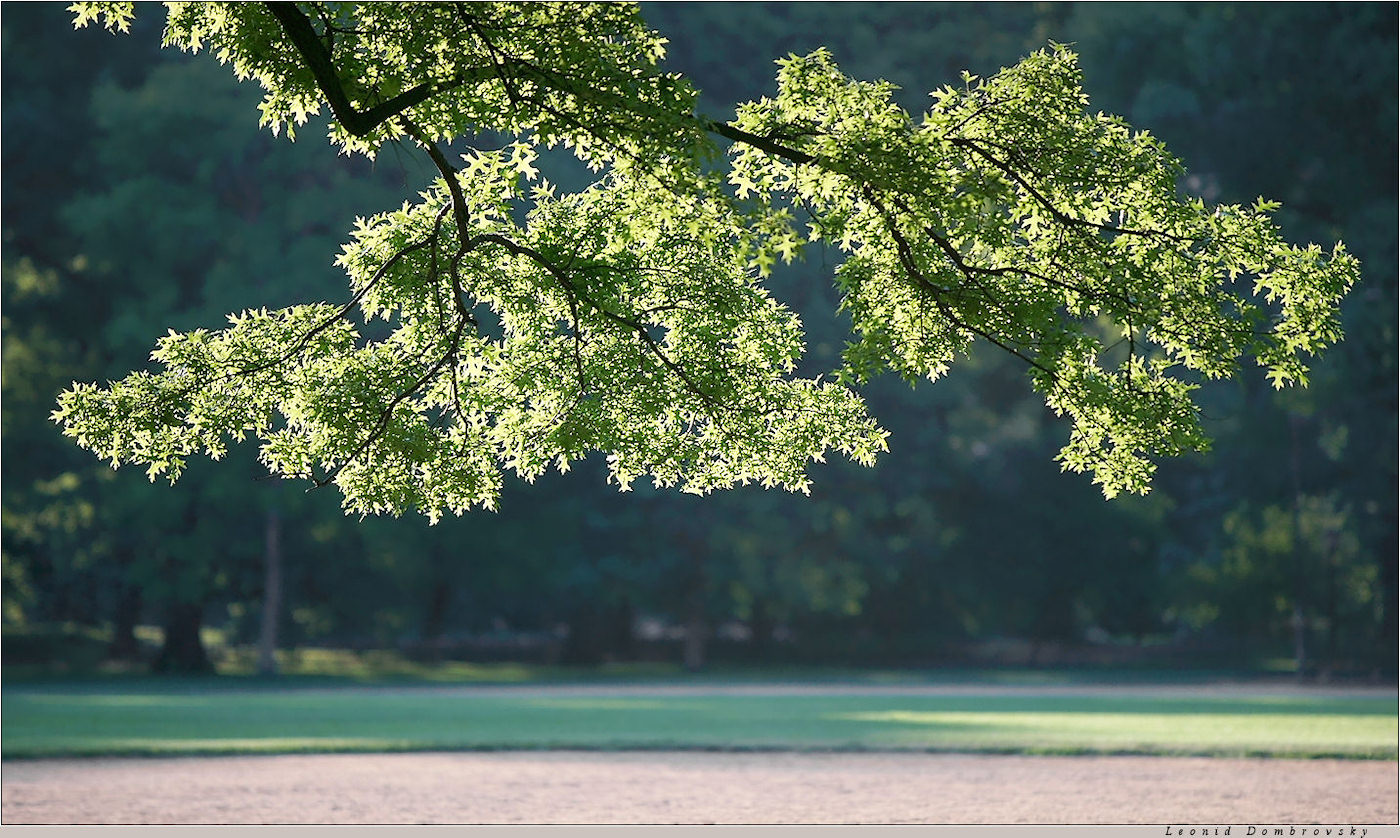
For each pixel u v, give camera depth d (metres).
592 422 29.77
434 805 38.47
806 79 27.72
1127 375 29.88
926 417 147.12
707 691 101.62
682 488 32.44
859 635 156.38
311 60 26.30
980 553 150.38
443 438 30.50
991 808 37.78
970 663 148.50
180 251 128.50
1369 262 118.00
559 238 29.36
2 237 132.75
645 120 26.02
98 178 134.62
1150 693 97.62
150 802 38.88
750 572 141.38
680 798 39.69
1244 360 118.62
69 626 151.75
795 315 31.00
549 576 141.12
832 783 43.03
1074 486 149.25
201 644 132.38
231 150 128.75
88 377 132.00
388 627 151.62
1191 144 125.88
